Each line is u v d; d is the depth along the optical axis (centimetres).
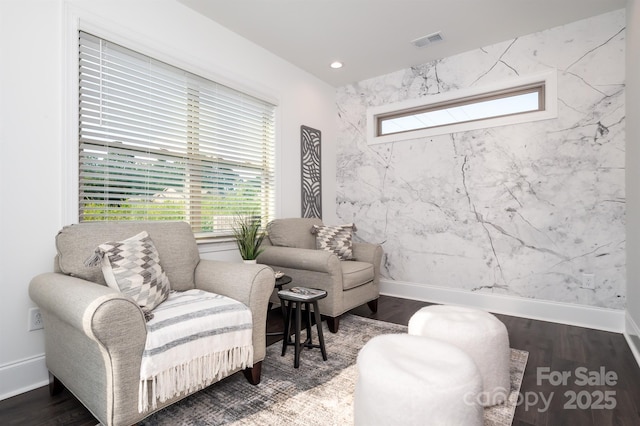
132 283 154
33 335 182
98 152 212
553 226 294
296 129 370
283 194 351
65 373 154
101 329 120
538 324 284
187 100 264
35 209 183
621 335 257
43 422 149
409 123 384
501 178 319
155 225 208
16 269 176
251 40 313
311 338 242
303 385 181
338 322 266
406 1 256
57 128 191
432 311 191
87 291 132
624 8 264
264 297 183
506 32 301
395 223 385
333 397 169
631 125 239
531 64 303
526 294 306
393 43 320
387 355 131
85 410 159
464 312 189
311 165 388
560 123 290
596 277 276
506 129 316
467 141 337
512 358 216
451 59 347
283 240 309
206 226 278
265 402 164
